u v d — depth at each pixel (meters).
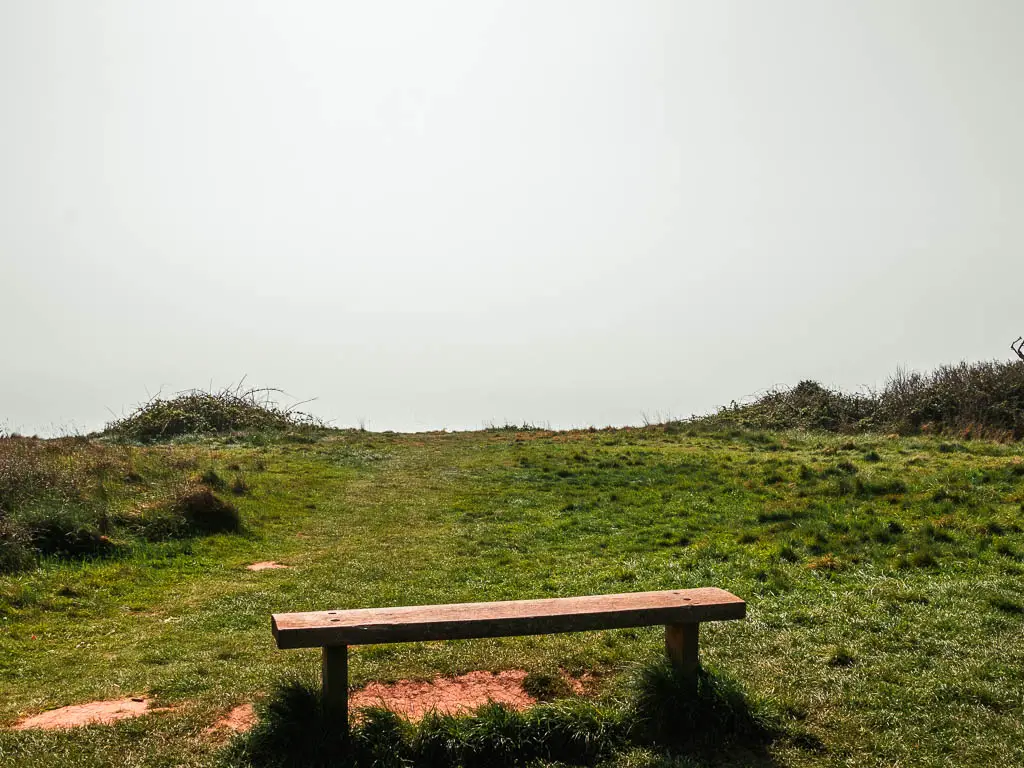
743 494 17.14
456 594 11.19
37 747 5.96
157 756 5.76
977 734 5.97
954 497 14.47
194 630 9.81
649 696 6.11
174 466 19.94
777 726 6.10
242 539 15.07
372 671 7.55
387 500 18.84
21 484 14.85
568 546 14.16
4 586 11.07
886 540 12.38
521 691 7.09
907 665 7.34
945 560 11.04
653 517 15.88
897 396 28.20
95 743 6.02
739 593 10.25
